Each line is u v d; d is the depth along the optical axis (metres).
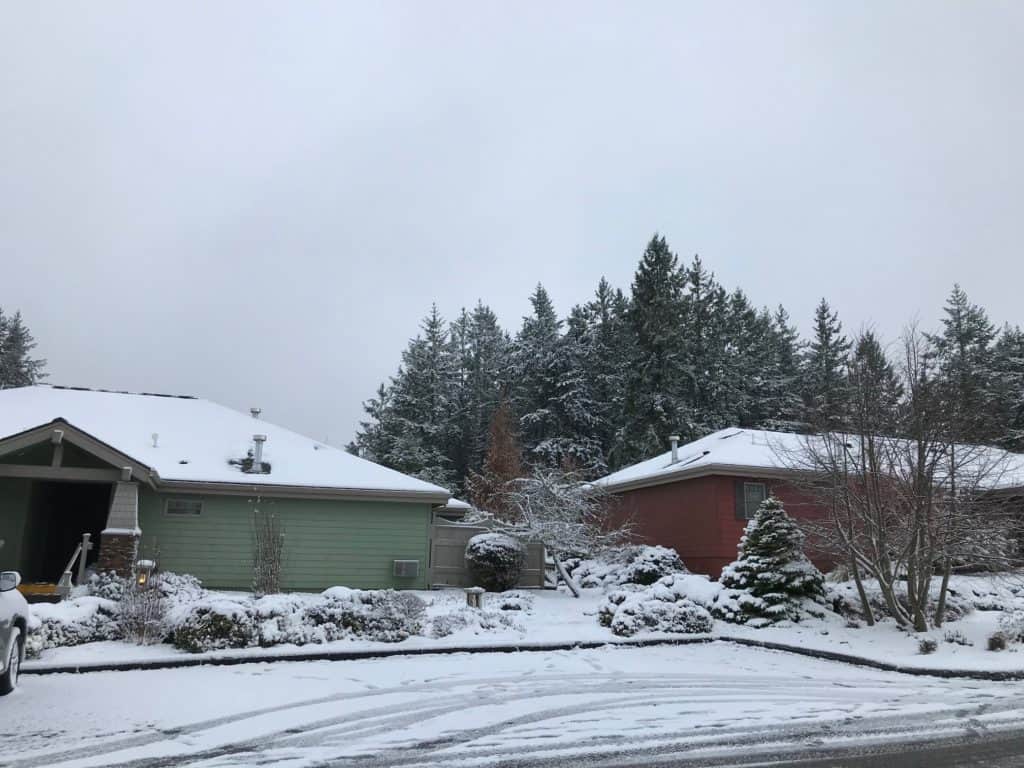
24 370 58.91
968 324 46.75
